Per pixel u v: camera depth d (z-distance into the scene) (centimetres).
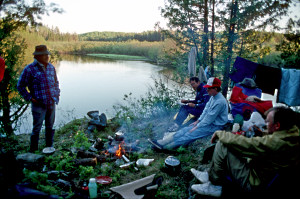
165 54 736
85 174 276
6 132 435
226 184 205
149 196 214
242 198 189
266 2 572
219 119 327
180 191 249
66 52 8269
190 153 327
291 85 441
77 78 1977
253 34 666
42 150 358
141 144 401
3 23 414
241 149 180
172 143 351
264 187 175
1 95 446
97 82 1736
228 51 639
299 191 163
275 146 164
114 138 438
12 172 198
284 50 590
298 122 167
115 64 3650
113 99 1096
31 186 195
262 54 703
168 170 283
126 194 217
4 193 153
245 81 443
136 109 673
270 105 357
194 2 621
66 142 413
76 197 218
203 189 214
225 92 659
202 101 415
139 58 5662
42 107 339
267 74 476
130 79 1870
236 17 604
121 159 333
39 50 325
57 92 367
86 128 498
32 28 427
